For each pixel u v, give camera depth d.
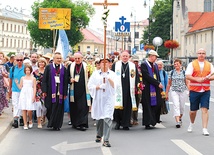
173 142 10.78
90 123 14.25
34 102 12.88
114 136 11.70
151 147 10.13
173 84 13.50
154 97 13.04
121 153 9.44
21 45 121.50
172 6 87.75
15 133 12.12
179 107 13.51
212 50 68.06
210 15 76.81
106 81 10.20
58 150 9.82
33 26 82.56
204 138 11.38
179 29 85.00
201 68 11.77
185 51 82.69
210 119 15.41
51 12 24.56
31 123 13.10
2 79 14.12
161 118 15.62
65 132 12.38
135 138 11.38
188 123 14.29
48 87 12.68
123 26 23.52
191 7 84.12
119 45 90.00
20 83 12.86
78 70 12.91
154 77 13.09
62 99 12.73
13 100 13.05
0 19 109.56
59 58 12.75
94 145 10.38
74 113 12.91
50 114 12.78
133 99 12.82
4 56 17.83
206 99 11.88
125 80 12.79
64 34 19.53
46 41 82.56
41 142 10.78
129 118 12.86
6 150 9.83
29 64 12.89
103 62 10.28
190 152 9.56
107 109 10.16
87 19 85.44
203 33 73.12
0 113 14.27
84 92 12.85
